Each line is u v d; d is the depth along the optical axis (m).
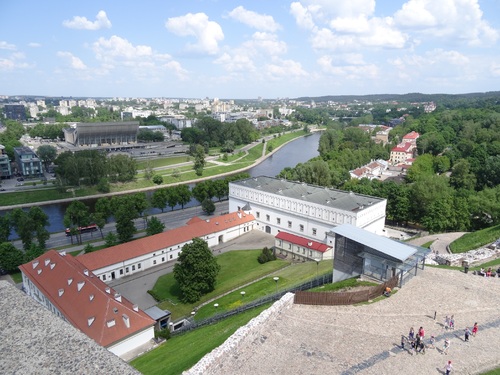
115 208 154.12
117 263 107.69
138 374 22.02
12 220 135.50
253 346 46.41
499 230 106.56
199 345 58.50
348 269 70.75
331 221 125.12
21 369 22.28
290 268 109.19
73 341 24.97
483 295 60.25
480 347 46.84
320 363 43.34
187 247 94.19
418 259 65.38
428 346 46.84
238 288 98.88
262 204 147.50
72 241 137.75
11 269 111.44
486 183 194.00
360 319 53.19
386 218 157.38
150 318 75.94
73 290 80.94
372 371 42.06
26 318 27.56
